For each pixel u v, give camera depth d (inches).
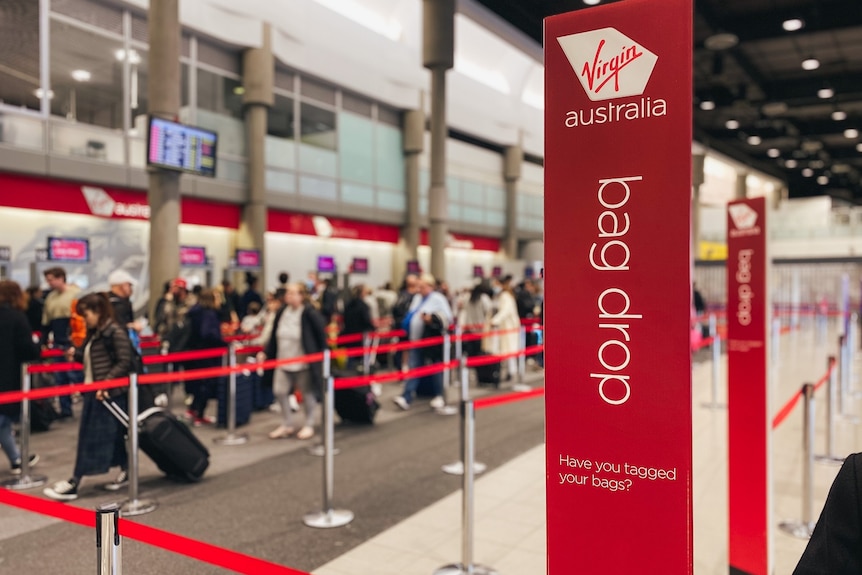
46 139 469.1
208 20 570.9
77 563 134.5
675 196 67.2
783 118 1047.0
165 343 321.4
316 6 686.5
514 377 410.6
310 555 138.9
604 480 71.4
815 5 617.0
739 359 128.0
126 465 188.9
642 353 69.2
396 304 429.7
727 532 152.1
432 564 134.6
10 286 203.0
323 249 746.2
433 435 254.1
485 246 1031.0
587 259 71.9
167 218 389.1
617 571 70.5
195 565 132.1
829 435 213.2
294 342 250.7
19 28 247.6
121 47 522.3
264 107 631.8
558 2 546.9
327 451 159.8
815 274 1008.9
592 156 71.3
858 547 42.6
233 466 209.9
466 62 949.8
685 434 67.2
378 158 808.3
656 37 67.6
